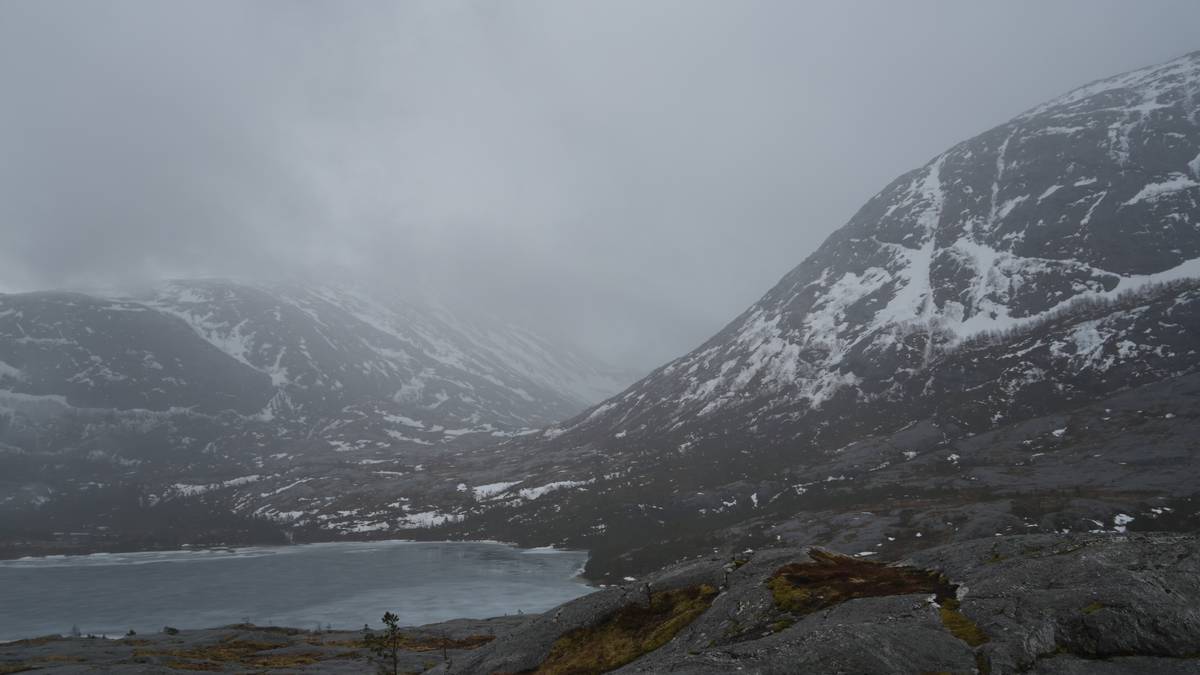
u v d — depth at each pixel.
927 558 45.16
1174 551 35.25
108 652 118.19
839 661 31.77
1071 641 30.73
